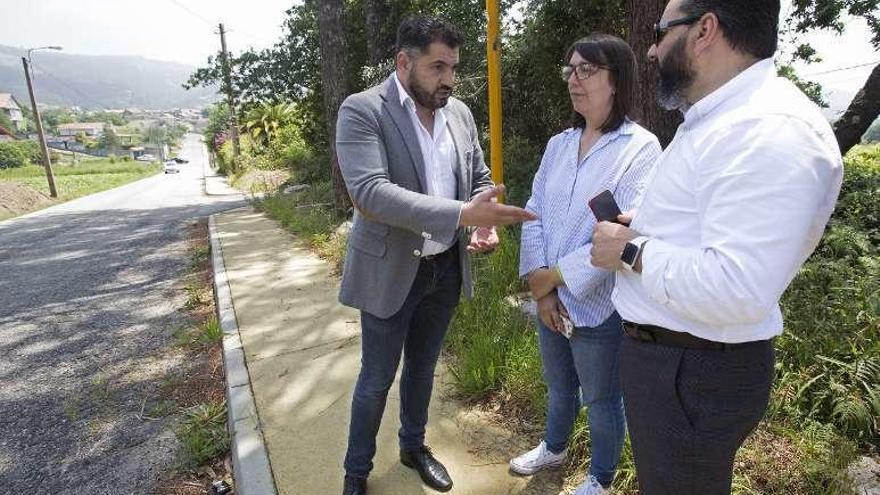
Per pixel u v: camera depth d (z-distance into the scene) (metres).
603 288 1.79
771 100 1.04
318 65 12.12
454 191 2.01
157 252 8.37
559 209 1.91
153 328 4.79
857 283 3.49
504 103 8.52
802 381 2.61
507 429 2.63
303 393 3.12
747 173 1.00
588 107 1.80
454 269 2.09
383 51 9.03
